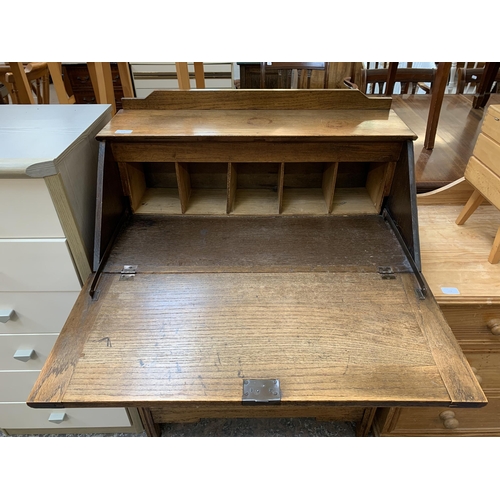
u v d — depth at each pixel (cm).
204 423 152
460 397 74
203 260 103
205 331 86
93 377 77
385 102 122
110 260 103
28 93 180
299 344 83
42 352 119
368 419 132
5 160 84
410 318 88
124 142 106
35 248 97
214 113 120
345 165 129
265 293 94
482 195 125
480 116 264
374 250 107
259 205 123
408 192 104
